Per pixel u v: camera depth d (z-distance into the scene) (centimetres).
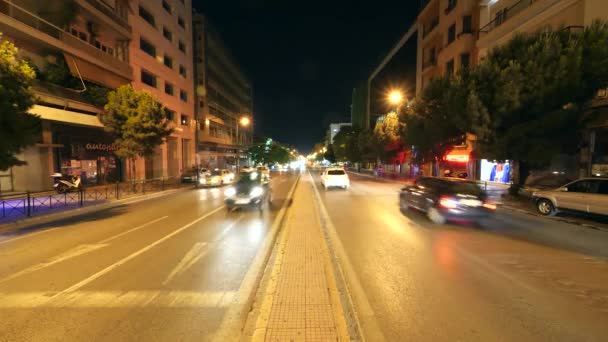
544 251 643
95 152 2342
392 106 4281
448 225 905
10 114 814
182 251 646
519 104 1105
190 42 4009
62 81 1877
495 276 501
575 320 361
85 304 405
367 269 533
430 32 2989
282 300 385
